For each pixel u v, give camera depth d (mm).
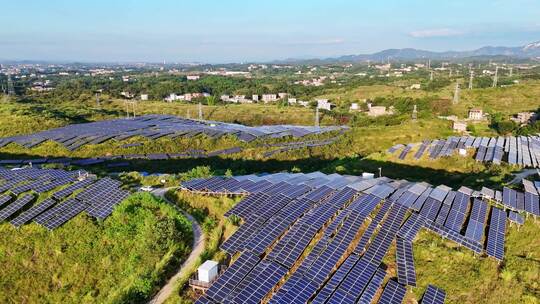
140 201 60344
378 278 46281
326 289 43188
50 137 124812
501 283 47750
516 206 62188
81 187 63594
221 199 61938
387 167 110000
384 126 172875
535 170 94938
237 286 42469
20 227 53562
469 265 49875
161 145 128875
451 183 95250
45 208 57156
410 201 61031
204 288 43188
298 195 60969
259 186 64312
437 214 58750
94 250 51500
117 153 121188
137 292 42781
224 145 135000
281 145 137500
